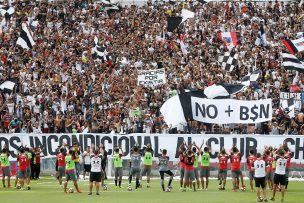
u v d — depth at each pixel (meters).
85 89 74.38
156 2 97.81
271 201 45.47
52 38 86.81
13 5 93.88
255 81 73.31
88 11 94.31
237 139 62.97
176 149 63.34
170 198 46.59
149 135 63.44
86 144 63.78
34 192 50.97
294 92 71.69
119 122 67.25
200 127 66.88
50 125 67.81
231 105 62.12
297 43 74.88
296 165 62.62
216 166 63.00
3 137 64.12
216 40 85.12
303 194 50.16
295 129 65.50
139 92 72.00
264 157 52.06
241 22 89.94
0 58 80.62
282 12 93.69
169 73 77.44
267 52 83.06
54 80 75.50
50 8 93.94
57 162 56.78
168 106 62.41
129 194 49.38
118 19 93.44
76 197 47.44
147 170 54.72
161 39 87.81
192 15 84.94
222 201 44.94
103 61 80.69
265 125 66.69
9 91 69.75
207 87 66.81
